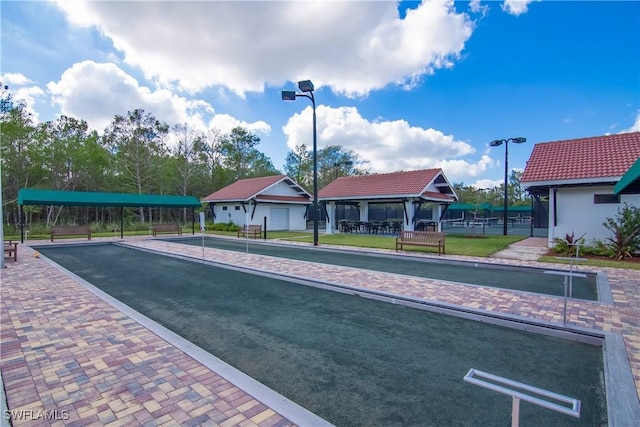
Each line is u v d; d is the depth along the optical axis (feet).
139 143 120.06
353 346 14.29
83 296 22.00
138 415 8.99
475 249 44.14
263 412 9.21
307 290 24.43
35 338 14.66
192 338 15.26
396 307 20.20
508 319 16.90
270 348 14.08
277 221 92.84
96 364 12.14
